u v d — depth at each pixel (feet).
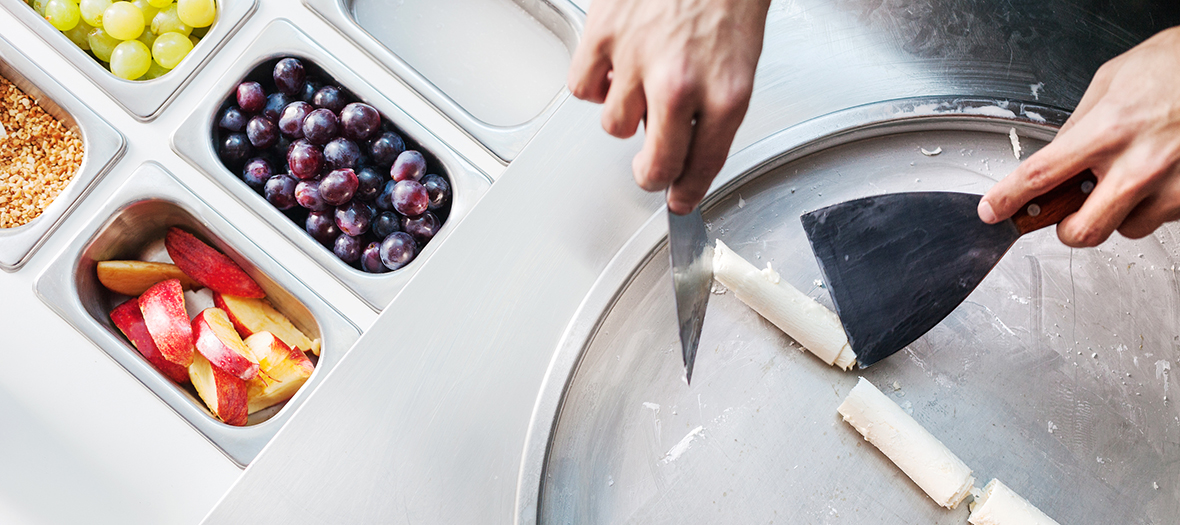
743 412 2.87
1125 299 2.95
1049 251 3.00
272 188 3.14
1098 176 2.32
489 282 2.91
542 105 3.60
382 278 3.05
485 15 3.65
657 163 1.74
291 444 2.75
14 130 3.39
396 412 2.78
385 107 3.21
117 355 2.94
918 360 2.92
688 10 1.69
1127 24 3.16
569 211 3.00
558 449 2.80
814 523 2.77
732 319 2.97
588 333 2.83
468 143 3.23
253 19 3.31
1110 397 2.87
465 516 2.70
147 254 3.37
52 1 3.34
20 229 3.04
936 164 3.07
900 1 3.20
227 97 3.23
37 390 2.90
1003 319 2.95
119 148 3.13
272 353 3.14
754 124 3.07
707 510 2.78
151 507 2.83
